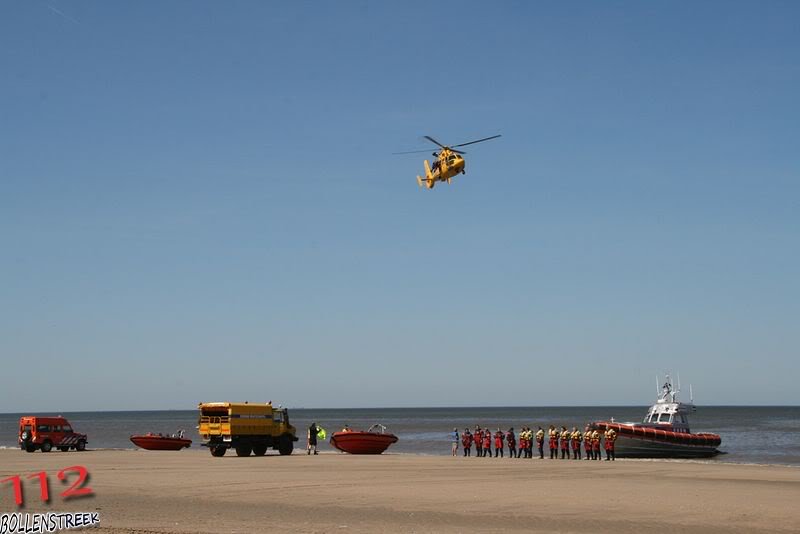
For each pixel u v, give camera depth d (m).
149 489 28.81
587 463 45.88
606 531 19.70
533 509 23.66
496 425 158.00
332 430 146.75
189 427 174.12
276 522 20.72
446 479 33.53
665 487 30.55
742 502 25.58
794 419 195.25
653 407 63.19
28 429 57.88
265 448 51.84
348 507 23.95
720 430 123.31
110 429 160.25
